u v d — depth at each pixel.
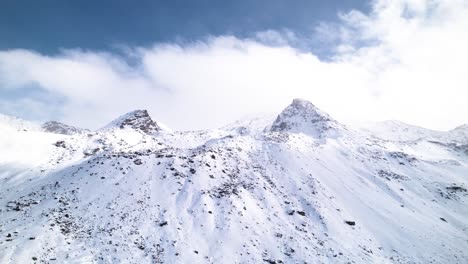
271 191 50.31
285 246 36.94
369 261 37.00
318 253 36.62
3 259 25.88
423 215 54.00
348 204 51.69
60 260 27.47
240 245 35.47
